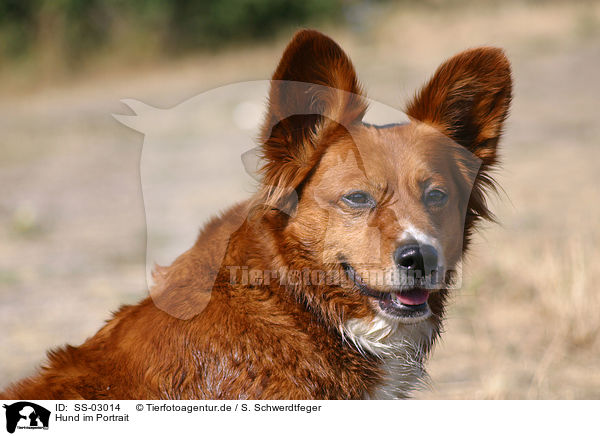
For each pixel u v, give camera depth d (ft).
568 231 41.50
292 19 131.44
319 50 17.99
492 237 40.11
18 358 29.50
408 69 94.27
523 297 34.14
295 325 18.17
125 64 128.47
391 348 19.29
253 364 17.61
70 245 46.70
